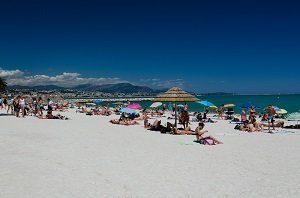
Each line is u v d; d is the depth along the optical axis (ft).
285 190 27.30
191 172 33.14
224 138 60.23
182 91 72.02
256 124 74.95
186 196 25.57
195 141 55.21
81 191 26.48
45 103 195.72
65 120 96.22
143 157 40.60
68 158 39.27
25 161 37.27
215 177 31.27
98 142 52.44
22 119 94.94
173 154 42.96
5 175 31.12
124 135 62.54
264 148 48.39
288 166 36.22
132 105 106.01
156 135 63.57
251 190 27.25
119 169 34.04
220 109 115.24
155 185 28.40
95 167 34.83
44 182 28.94
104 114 126.82
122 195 25.61
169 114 138.51
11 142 50.70
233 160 39.32
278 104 278.05
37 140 53.36
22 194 25.61
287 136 63.41
